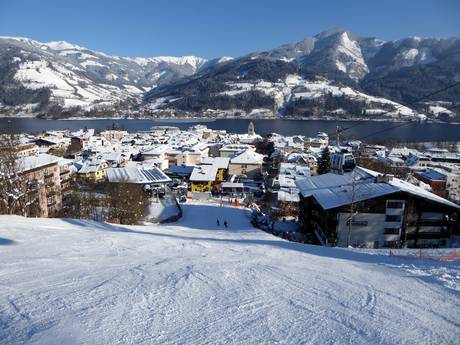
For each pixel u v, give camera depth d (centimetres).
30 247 1185
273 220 4431
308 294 716
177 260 1060
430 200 3122
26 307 600
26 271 848
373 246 3156
